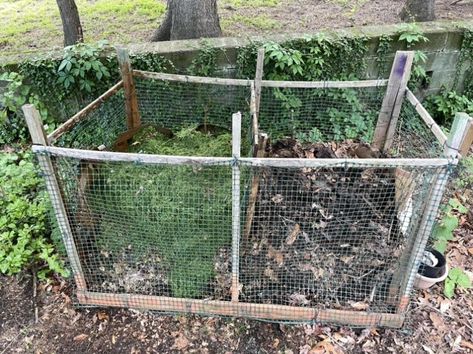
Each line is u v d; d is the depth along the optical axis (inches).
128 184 135.0
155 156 93.5
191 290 121.1
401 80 144.9
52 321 119.6
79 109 189.6
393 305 116.2
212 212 127.6
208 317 120.2
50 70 177.2
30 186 154.7
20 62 176.4
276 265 125.0
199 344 114.4
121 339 115.3
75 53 173.9
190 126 179.2
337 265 125.0
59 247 130.3
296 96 190.7
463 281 128.1
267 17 270.5
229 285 121.8
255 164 93.0
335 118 192.1
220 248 127.3
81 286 119.2
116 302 120.2
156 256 126.0
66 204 107.2
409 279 106.7
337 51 188.5
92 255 124.0
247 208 121.2
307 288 121.3
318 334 116.0
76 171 113.4
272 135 189.9
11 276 131.6
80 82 178.1
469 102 205.6
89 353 112.1
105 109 152.8
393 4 290.7
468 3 292.4
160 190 133.0
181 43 185.2
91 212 123.4
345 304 118.5
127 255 126.3
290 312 116.0
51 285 129.0
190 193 132.0
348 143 185.3
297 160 92.3
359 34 191.0
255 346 114.0
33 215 139.8
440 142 109.3
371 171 147.2
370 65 195.9
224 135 168.7
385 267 123.6
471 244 143.3
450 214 153.0
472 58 202.8
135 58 176.2
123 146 164.7
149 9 287.6
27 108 89.3
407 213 121.0
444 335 115.4
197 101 188.5
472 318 120.0
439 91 210.2
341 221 133.2
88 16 278.1
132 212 128.9
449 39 196.1
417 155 140.3
